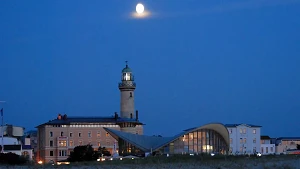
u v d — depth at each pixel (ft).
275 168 211.61
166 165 223.51
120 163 243.40
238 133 577.84
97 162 260.62
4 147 487.20
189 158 274.98
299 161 247.50
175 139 423.64
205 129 438.40
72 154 417.08
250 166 218.18
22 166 235.40
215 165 220.02
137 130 602.03
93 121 595.47
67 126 585.22
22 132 628.28
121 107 618.85
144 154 401.70
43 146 585.22
